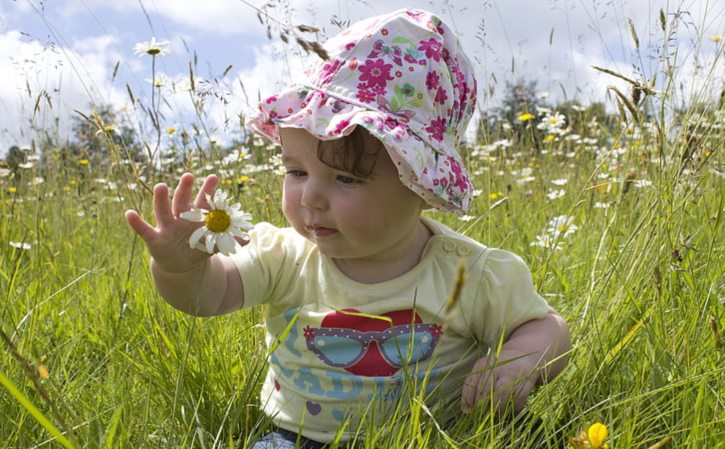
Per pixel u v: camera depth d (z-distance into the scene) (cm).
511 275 189
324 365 184
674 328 192
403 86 180
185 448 161
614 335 203
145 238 162
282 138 179
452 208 187
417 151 172
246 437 176
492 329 189
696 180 222
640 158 279
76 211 439
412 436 153
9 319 205
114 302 246
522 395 174
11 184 461
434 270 189
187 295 175
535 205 404
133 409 171
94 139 427
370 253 180
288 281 192
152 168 277
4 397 169
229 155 365
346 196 172
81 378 192
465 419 171
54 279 283
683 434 155
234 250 154
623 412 163
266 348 200
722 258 234
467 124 203
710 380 175
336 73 180
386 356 182
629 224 276
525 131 518
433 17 193
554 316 192
